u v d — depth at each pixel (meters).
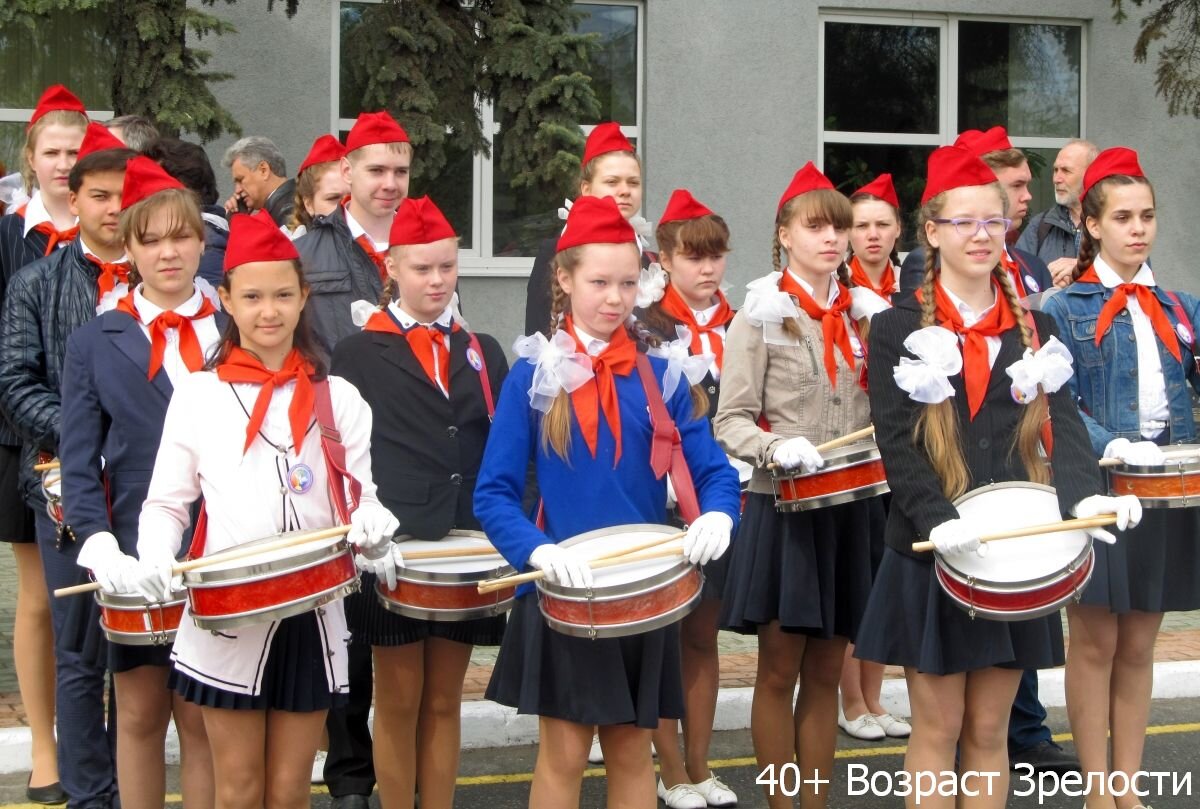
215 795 3.93
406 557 4.27
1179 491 4.45
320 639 3.71
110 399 4.07
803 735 4.79
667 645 3.88
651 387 3.91
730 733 6.15
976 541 3.75
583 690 3.71
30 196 5.55
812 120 13.14
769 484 4.65
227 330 3.85
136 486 4.07
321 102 11.93
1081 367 4.85
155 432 4.09
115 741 4.80
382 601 4.23
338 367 4.57
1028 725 5.52
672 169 12.84
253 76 11.72
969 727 4.14
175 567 3.51
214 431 3.73
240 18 11.63
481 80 9.18
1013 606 3.80
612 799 3.89
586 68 9.34
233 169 7.24
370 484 3.92
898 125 13.50
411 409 4.51
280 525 3.74
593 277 3.82
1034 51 13.72
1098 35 13.62
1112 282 4.89
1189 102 12.30
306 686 3.70
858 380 4.76
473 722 5.92
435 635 4.43
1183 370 4.91
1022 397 4.08
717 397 5.17
